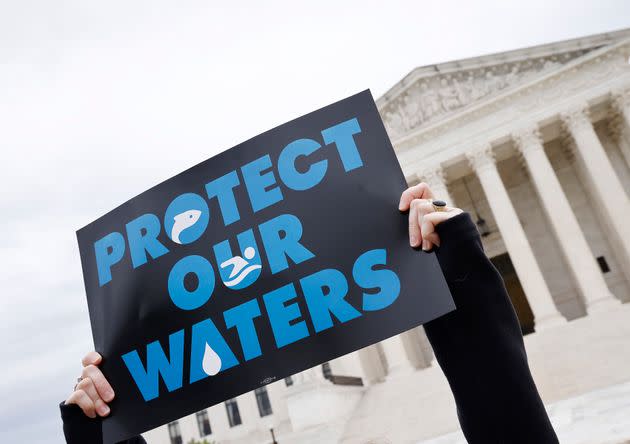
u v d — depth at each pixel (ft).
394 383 89.81
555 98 108.37
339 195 8.68
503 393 6.73
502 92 110.63
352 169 8.77
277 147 9.14
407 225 8.21
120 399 8.57
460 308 7.37
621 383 48.44
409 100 118.52
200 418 167.32
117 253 9.43
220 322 8.51
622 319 80.18
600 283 97.14
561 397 51.55
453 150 113.09
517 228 106.11
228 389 8.17
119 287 9.22
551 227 115.65
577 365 61.00
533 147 108.17
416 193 8.27
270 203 8.87
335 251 8.39
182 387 8.36
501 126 111.04
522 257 104.01
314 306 8.20
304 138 9.09
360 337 7.87
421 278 7.78
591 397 45.78
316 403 72.84
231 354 8.32
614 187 100.42
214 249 8.89
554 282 122.52
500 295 7.28
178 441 167.12
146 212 9.43
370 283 8.05
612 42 105.29
